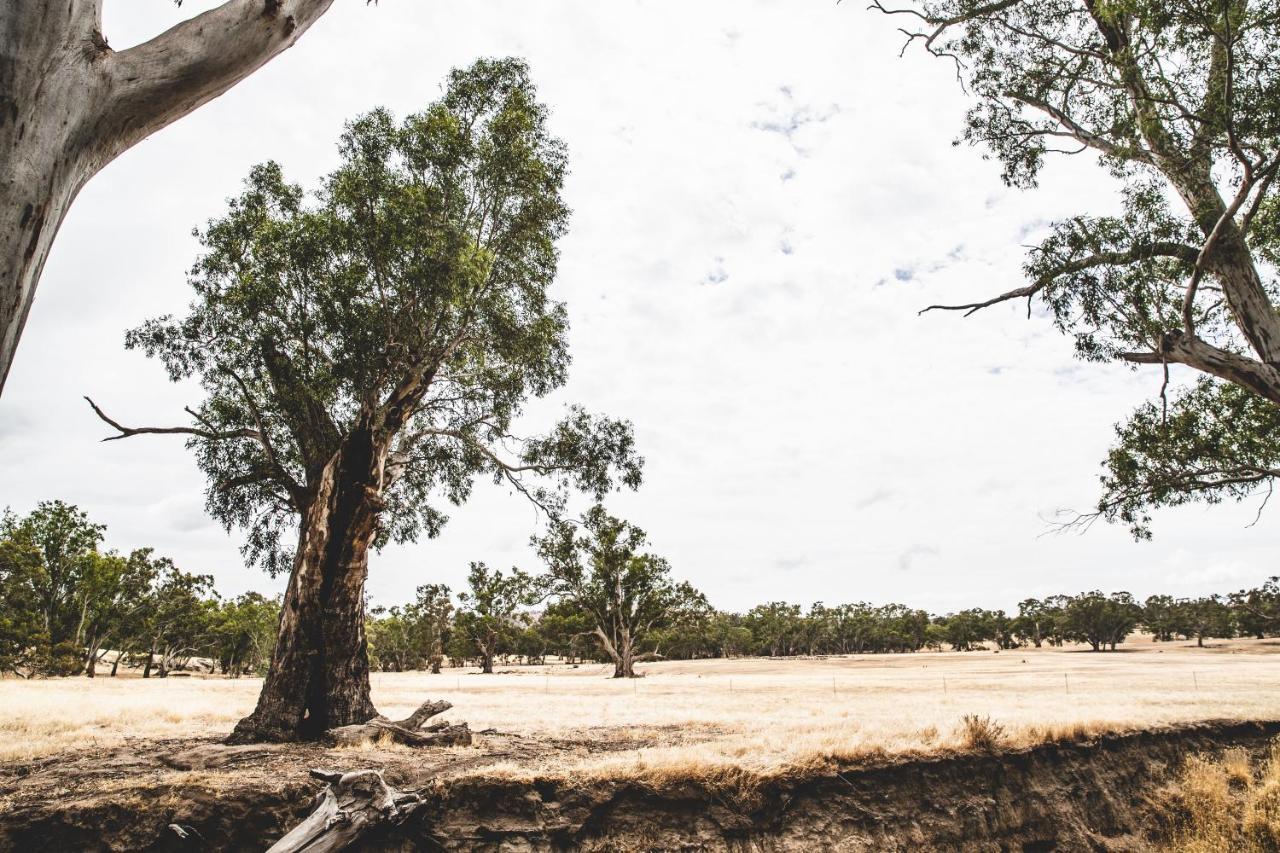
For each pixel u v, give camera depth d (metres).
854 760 12.42
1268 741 17.14
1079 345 17.33
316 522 15.64
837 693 31.56
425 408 20.69
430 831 9.82
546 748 13.84
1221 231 14.08
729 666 93.50
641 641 77.25
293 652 15.09
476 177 18.61
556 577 73.00
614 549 72.25
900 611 176.12
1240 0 14.40
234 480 18.73
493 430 21.89
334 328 15.99
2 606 66.94
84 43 3.15
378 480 16.16
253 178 18.91
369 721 14.99
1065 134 18.28
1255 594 114.44
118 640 82.50
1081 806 13.64
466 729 14.56
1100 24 17.09
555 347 21.91
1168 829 13.97
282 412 18.34
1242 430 19.95
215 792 9.69
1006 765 13.49
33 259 2.89
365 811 9.11
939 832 11.89
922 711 20.69
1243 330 15.45
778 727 16.64
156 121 3.61
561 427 21.19
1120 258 16.23
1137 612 152.88
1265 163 13.60
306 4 4.28
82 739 14.70
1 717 18.50
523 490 21.30
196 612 87.31
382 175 16.23
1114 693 27.20
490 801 10.33
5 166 2.78
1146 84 16.08
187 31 3.63
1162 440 20.28
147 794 9.53
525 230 19.45
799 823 11.17
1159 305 17.73
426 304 16.08
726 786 11.26
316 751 13.04
